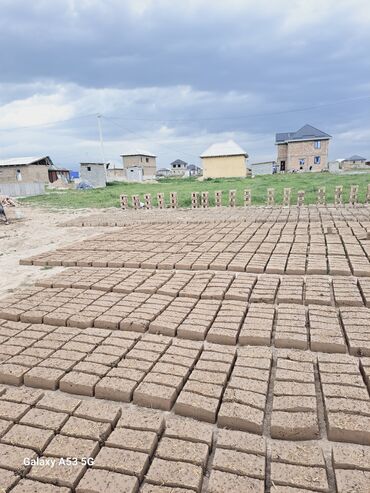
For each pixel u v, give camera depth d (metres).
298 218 11.38
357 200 16.28
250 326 4.03
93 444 2.45
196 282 5.68
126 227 12.06
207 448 2.38
